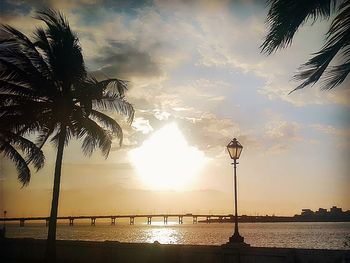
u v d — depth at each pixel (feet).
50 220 57.77
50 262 55.42
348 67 28.91
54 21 61.52
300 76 30.94
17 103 59.47
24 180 69.72
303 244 295.89
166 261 46.65
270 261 39.29
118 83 62.39
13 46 58.39
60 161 60.75
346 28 28.30
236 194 44.91
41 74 60.23
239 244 41.88
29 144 65.51
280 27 30.09
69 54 60.70
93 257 53.31
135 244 49.83
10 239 63.82
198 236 472.85
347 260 34.50
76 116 61.31
